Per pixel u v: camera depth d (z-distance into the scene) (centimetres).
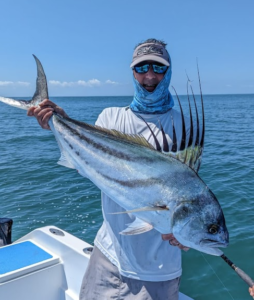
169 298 269
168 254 265
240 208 751
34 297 362
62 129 262
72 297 362
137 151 235
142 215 228
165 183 222
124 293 274
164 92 272
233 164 1221
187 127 267
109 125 286
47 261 368
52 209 796
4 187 976
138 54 270
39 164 1249
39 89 270
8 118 3819
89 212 775
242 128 2597
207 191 223
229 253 562
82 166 255
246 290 478
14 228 701
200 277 509
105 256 288
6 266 358
